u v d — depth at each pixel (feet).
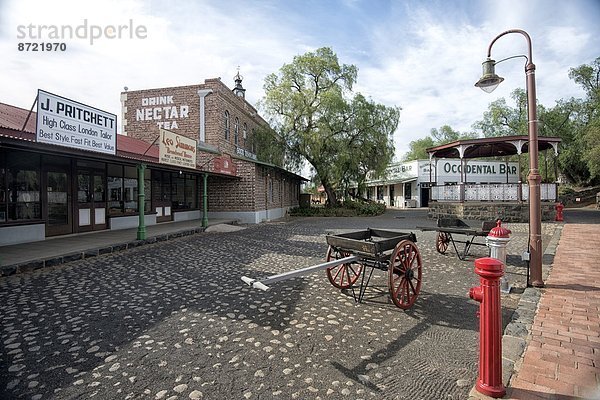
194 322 12.93
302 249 29.35
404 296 15.46
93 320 13.11
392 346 10.94
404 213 79.46
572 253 24.63
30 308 14.40
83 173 35.63
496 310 8.18
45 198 31.32
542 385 8.46
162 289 17.26
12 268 19.95
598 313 13.10
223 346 10.95
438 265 22.44
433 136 181.06
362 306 14.76
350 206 78.28
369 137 71.51
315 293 16.63
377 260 14.46
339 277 19.53
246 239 35.63
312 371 9.43
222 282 18.62
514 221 49.01
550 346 10.48
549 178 94.43
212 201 57.47
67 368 9.59
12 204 28.40
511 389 8.32
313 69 71.67
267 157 68.74
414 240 15.92
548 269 20.15
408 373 9.30
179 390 8.52
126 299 15.65
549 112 97.55
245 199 56.34
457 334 11.83
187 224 46.14
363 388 8.60
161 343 11.15
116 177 40.01
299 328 12.39
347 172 73.87
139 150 44.70
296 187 94.48
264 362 9.93
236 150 67.51
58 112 24.70
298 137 68.39
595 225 41.75
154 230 38.45
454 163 93.50
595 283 17.04
